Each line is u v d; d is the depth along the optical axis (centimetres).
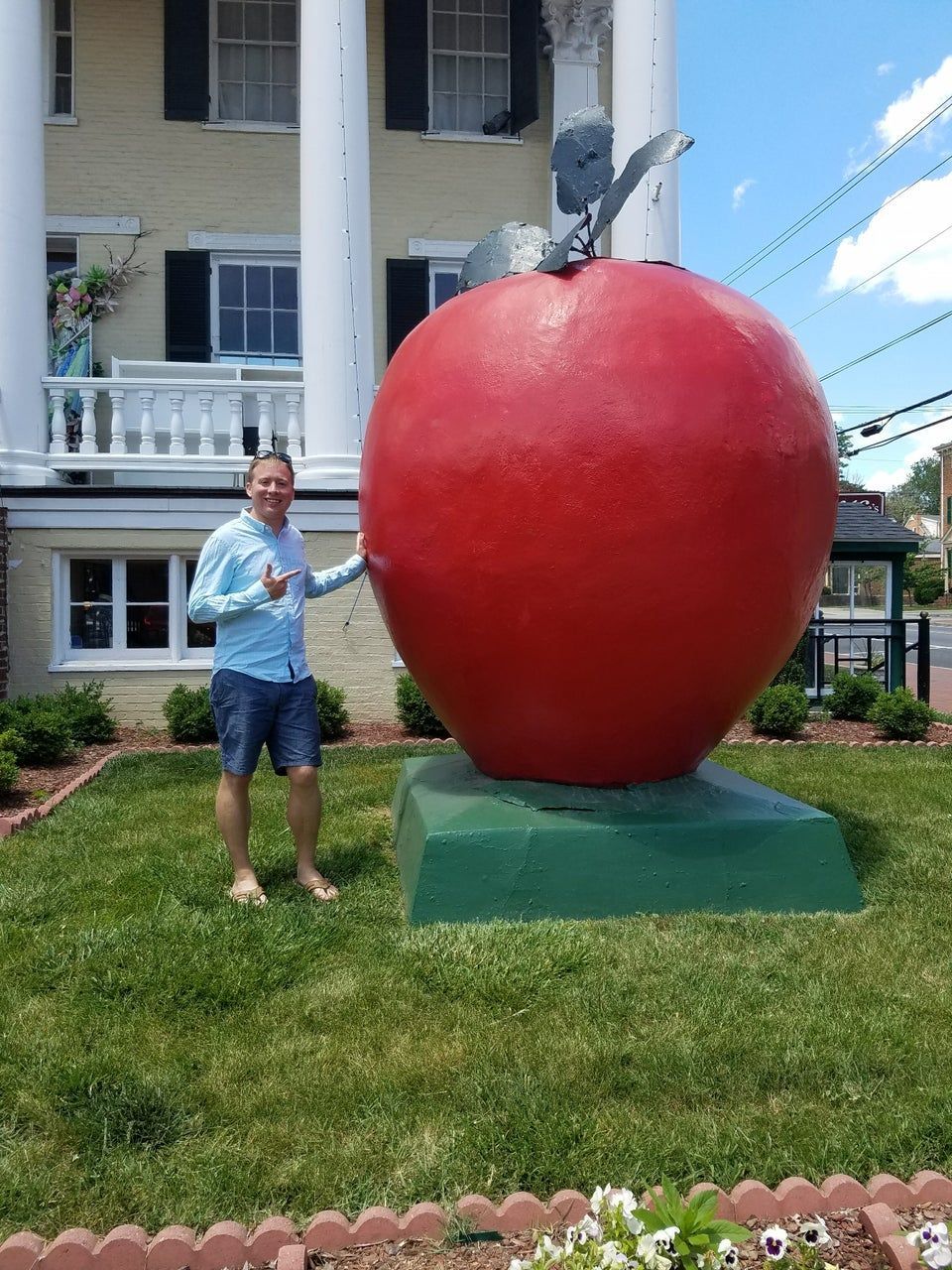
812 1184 238
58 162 1164
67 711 838
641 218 998
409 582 407
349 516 923
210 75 1197
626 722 404
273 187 1189
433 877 397
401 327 1218
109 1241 215
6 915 405
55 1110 268
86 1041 303
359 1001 329
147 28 1166
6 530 889
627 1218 199
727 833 409
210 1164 246
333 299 919
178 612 947
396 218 1218
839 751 829
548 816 412
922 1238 197
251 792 624
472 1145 252
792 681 1113
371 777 680
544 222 1241
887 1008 324
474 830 398
